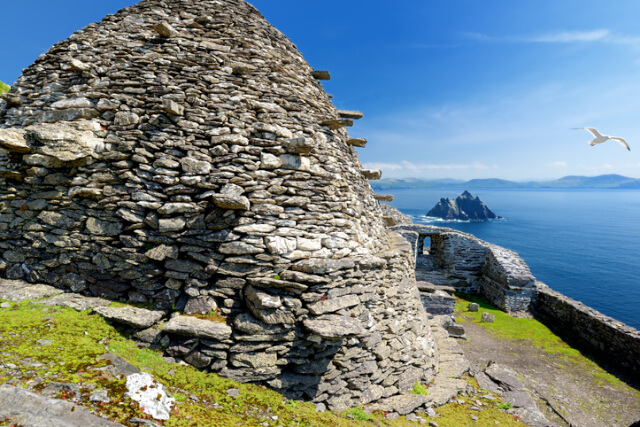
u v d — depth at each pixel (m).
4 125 7.86
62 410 3.42
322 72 9.97
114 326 6.23
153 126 7.09
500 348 15.20
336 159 9.09
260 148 7.49
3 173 7.22
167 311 6.57
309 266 6.52
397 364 8.11
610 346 14.31
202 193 6.87
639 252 85.88
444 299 17.11
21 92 8.05
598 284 56.03
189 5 8.76
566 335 17.23
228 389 5.67
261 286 6.41
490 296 23.08
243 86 8.05
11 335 5.10
